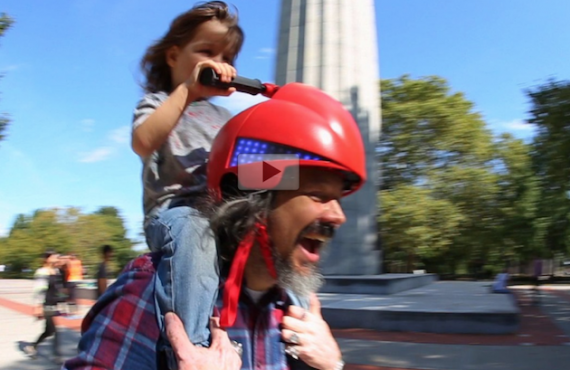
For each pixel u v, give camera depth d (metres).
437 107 24.97
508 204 26.39
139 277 1.15
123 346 1.09
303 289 1.11
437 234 23.38
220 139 1.14
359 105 13.13
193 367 0.99
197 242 1.09
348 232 13.17
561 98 14.13
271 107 1.11
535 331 9.47
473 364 6.77
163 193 1.28
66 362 1.14
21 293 20.39
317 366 1.27
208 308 1.07
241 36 1.39
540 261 15.29
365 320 9.62
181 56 1.36
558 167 15.26
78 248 40.38
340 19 13.29
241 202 1.07
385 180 26.14
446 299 11.65
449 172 24.84
